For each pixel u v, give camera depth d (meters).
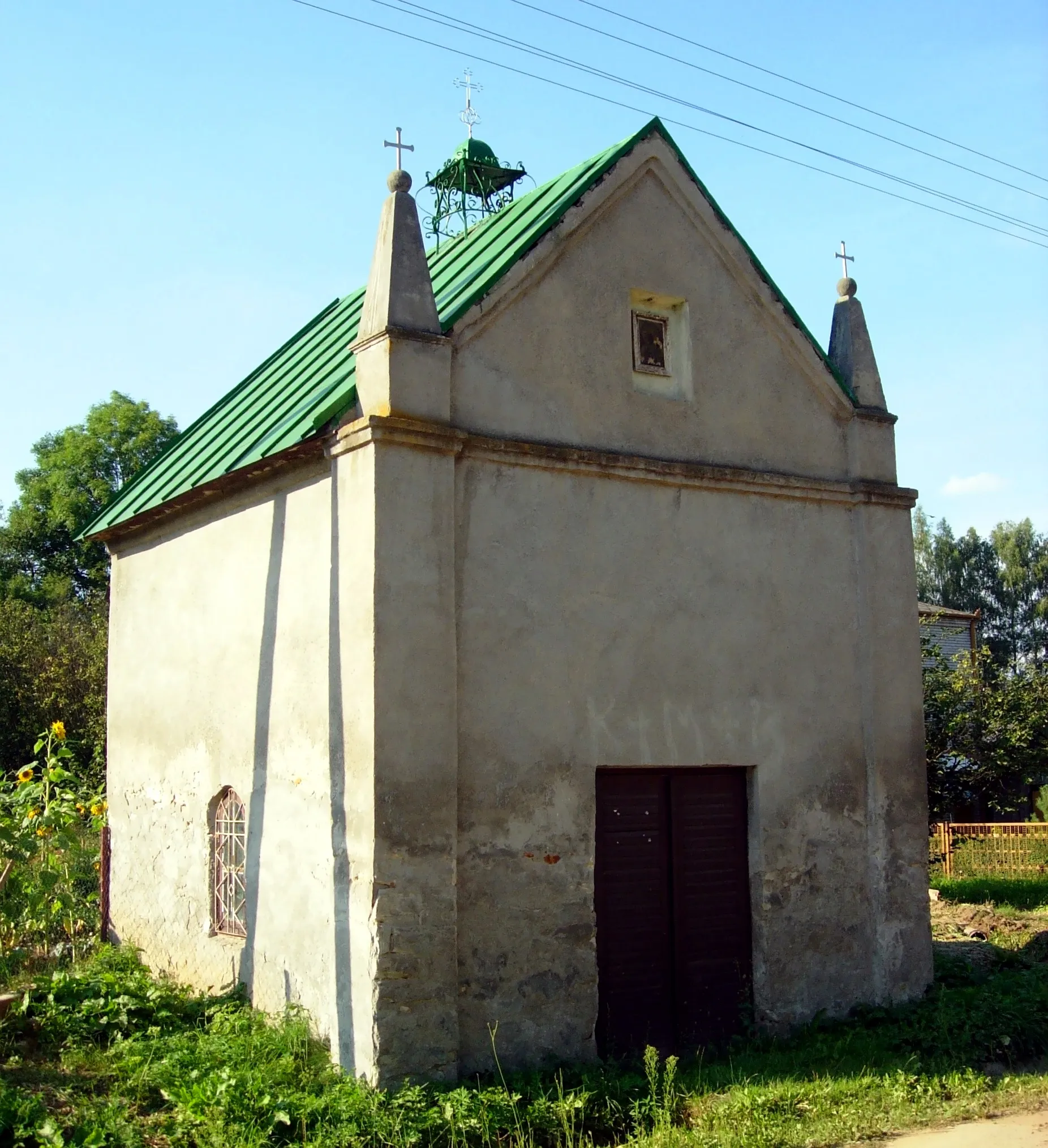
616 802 9.72
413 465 8.68
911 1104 8.42
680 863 9.96
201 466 11.41
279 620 9.75
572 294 9.85
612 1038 9.41
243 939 9.99
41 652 25.09
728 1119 7.99
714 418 10.61
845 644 11.16
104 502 36.56
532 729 9.11
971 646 36.25
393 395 8.64
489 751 8.87
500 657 9.02
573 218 9.84
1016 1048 9.79
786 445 11.07
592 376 9.88
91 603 34.12
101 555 36.84
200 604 11.19
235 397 13.43
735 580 10.49
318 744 9.01
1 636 25.28
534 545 9.33
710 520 10.41
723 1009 10.04
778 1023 10.13
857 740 11.09
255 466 9.74
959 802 24.59
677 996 9.78
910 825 11.15
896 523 11.61
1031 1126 7.97
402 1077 8.00
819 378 11.37
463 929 8.56
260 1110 7.38
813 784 10.71
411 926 8.20
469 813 8.71
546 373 9.60
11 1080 7.91
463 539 8.96
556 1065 8.74
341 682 8.73
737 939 10.22
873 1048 9.68
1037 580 55.81
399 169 9.15
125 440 37.62
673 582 10.09
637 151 10.33
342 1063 8.32
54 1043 8.80
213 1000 9.74
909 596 11.57
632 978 9.59
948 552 57.19
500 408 9.30
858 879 10.87
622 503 9.88
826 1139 7.70
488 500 9.13
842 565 11.28
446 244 12.16
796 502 11.04
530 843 8.97
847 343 11.82
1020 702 23.69
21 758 24.02
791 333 11.18
